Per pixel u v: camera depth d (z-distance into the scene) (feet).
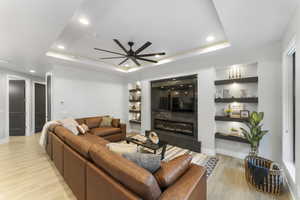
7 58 10.85
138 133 17.88
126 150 5.18
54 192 6.28
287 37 6.84
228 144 10.98
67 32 8.21
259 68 9.26
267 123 8.98
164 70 14.46
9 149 11.73
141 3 5.85
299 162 5.37
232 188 6.73
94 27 7.71
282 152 7.98
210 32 8.32
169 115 14.24
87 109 15.10
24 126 16.66
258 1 5.01
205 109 11.54
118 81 18.34
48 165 8.83
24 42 7.99
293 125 7.56
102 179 3.96
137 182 3.11
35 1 4.75
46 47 8.71
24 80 16.69
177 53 11.81
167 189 3.64
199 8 6.19
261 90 9.18
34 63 12.36
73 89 14.02
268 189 6.29
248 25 6.59
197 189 4.04
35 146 12.51
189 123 12.69
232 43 8.58
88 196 4.71
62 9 5.23
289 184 6.59
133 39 9.21
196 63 12.12
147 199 3.14
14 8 5.09
